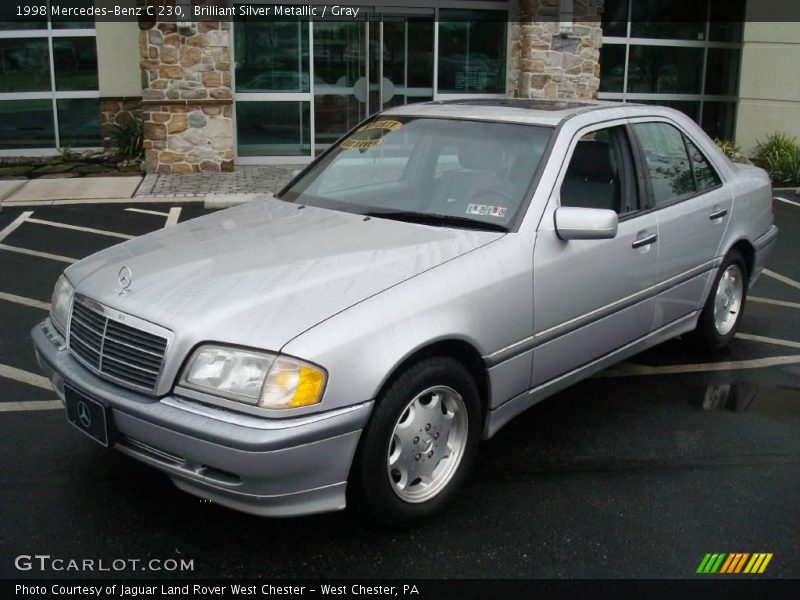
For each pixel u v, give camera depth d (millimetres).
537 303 4117
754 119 15953
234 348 3289
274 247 4008
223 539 3664
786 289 7910
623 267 4648
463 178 4484
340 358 3289
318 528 3760
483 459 4445
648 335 5098
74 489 4023
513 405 4176
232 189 12008
